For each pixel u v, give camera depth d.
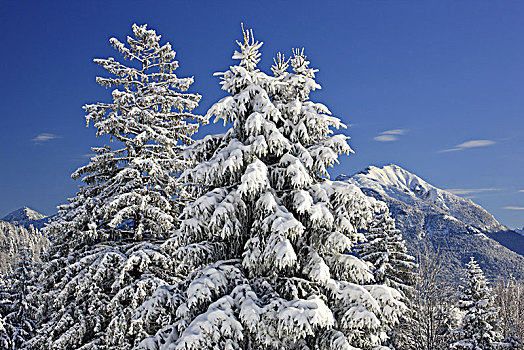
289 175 9.13
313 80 10.32
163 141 16.30
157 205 15.59
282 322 7.79
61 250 16.36
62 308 14.87
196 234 9.21
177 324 9.02
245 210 9.32
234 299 8.38
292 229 8.26
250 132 9.87
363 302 8.77
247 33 10.62
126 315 13.12
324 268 8.68
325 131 10.23
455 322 28.11
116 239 16.62
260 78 10.11
